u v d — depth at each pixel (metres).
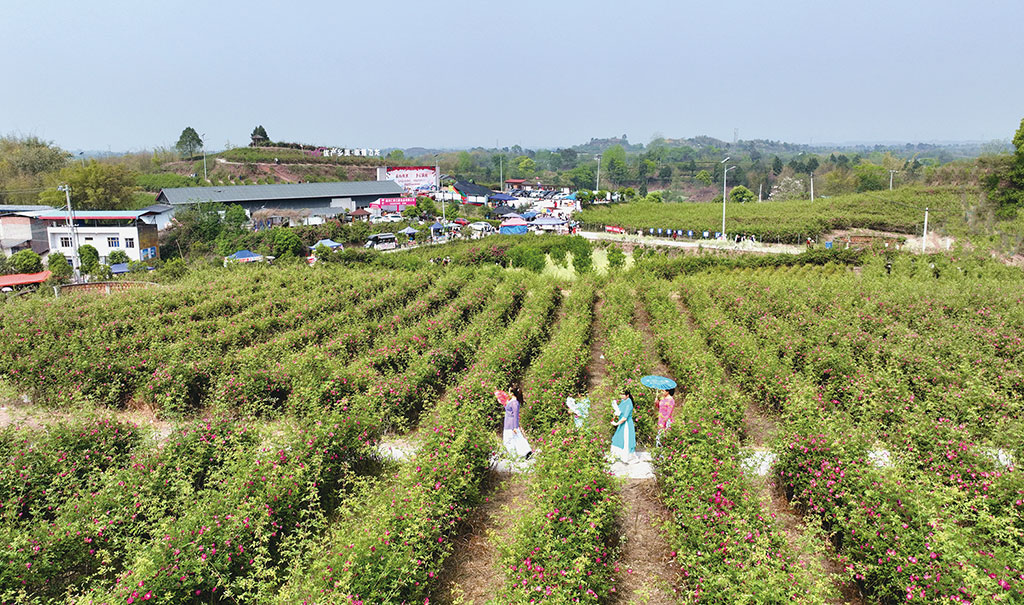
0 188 88.75
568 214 102.31
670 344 19.06
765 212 84.88
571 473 9.37
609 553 8.88
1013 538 8.14
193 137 133.75
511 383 16.42
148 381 15.71
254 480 9.35
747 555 7.61
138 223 59.22
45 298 26.00
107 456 10.88
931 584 7.17
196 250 62.69
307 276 33.00
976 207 69.75
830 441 10.10
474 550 9.84
